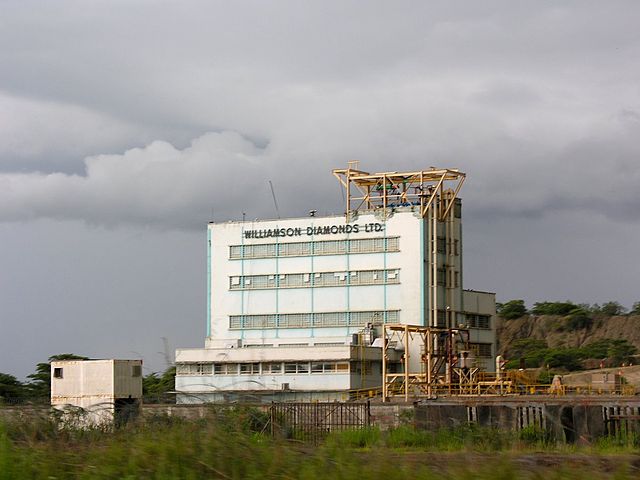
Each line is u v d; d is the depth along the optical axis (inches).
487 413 2289.6
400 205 4429.1
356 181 4498.0
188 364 4158.5
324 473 975.0
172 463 1013.8
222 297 4613.7
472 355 4077.3
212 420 1107.3
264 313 4532.5
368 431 1585.9
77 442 1143.6
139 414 1214.9
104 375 3385.8
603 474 976.3
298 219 4510.3
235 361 4111.7
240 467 1007.0
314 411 2235.5
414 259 4291.3
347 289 4397.1
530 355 6766.7
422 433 1578.5
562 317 7691.9
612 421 2057.1
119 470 1023.0
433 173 4375.0
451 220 4397.1
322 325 4421.8
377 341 4178.2
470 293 4498.0
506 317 7869.1
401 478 944.3
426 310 4266.7
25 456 1064.8
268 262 4552.2
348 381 3959.2
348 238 4414.4
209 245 4658.0
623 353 6589.6
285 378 4052.7
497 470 933.8
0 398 1227.9
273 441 1083.3
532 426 1964.8
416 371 4153.5
